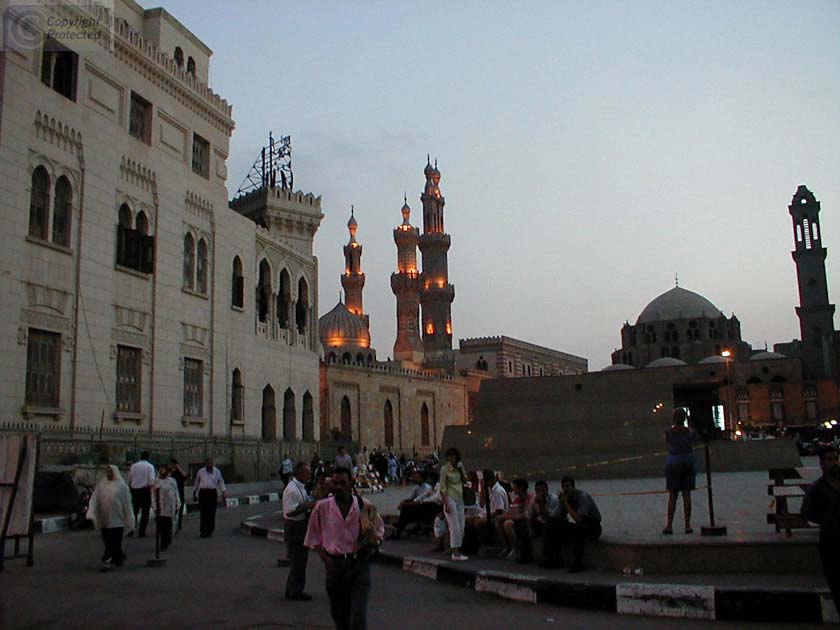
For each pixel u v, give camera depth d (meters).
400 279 124.38
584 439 37.94
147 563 16.30
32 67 28.88
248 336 46.47
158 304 36.47
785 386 101.38
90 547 19.20
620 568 13.17
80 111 31.53
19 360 27.67
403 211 130.62
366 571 8.79
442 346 125.50
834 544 9.27
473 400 100.38
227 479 40.25
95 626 10.45
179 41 41.62
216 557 17.73
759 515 17.39
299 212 64.81
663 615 11.34
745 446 36.47
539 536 14.90
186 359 39.38
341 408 72.81
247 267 47.06
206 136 42.16
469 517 16.83
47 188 29.59
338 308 98.69
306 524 12.73
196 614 11.30
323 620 11.01
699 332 121.69
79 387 30.66
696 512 18.52
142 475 22.22
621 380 40.53
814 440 72.25
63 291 30.08
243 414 45.22
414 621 10.98
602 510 19.61
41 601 12.12
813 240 115.75
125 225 34.75
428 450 87.31
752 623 10.81
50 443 28.25
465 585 14.03
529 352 133.62
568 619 11.16
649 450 36.72
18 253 27.84
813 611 10.73
